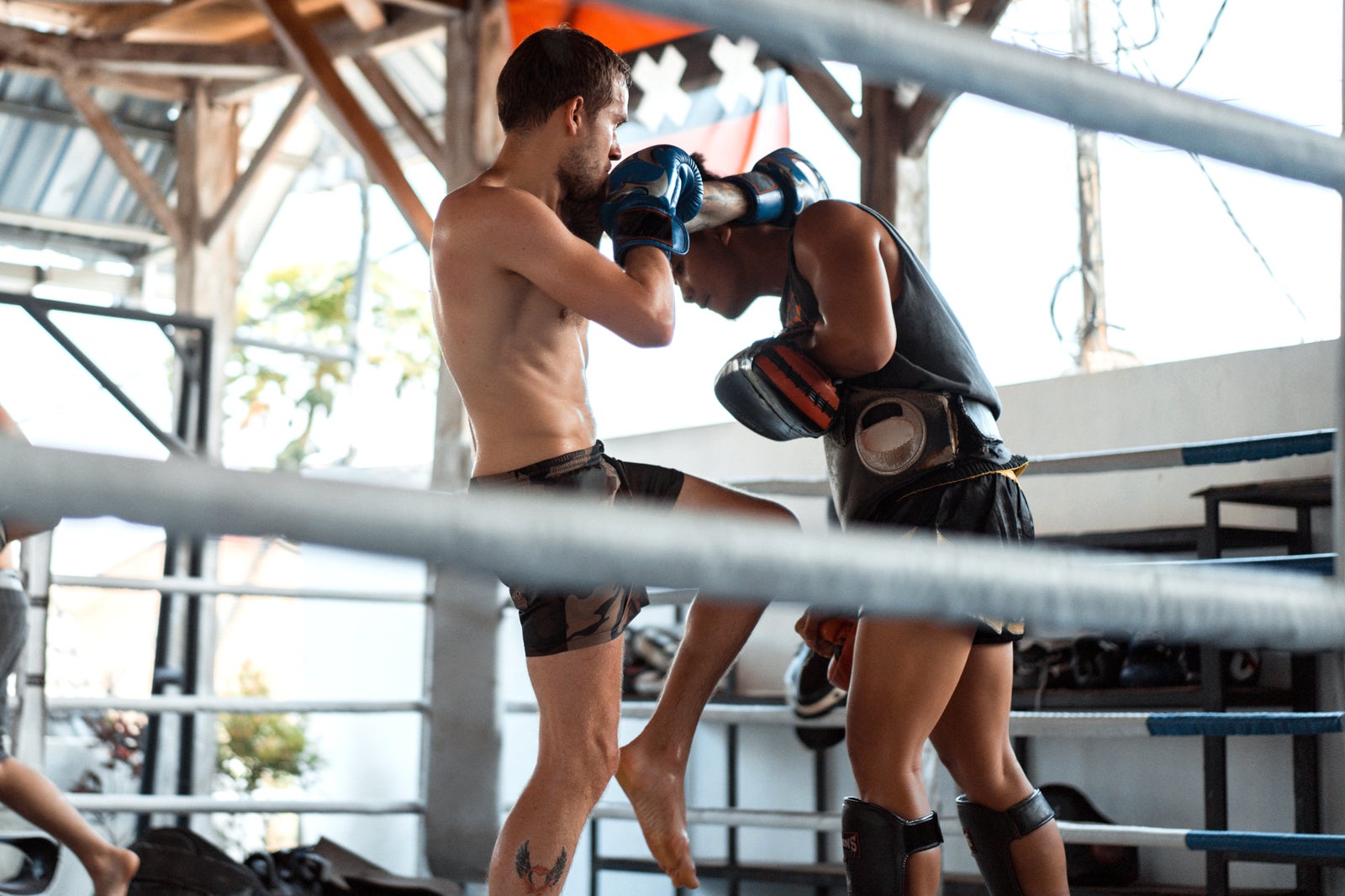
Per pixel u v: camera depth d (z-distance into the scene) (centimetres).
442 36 560
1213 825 331
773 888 475
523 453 170
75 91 629
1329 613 64
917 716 168
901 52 54
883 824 167
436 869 361
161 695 445
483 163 451
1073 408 416
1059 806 376
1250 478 374
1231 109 68
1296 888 354
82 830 264
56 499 36
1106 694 362
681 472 188
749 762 483
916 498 173
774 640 479
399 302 1301
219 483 38
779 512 189
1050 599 54
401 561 42
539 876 164
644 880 509
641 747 189
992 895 187
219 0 595
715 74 462
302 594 360
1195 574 60
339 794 662
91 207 746
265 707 345
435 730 367
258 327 1291
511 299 170
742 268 202
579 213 184
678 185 176
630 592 173
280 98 795
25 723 320
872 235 176
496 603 371
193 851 314
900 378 178
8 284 774
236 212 643
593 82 175
